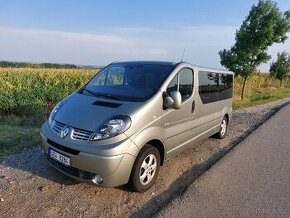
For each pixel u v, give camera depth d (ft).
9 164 17.44
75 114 15.03
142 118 14.70
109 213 13.33
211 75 22.68
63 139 14.28
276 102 70.85
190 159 21.68
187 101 18.56
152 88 16.44
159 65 18.42
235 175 18.74
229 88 27.37
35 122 31.94
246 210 14.26
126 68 18.81
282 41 70.74
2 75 59.11
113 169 13.41
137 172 14.51
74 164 13.84
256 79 111.75
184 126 18.49
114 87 17.42
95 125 14.03
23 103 36.91
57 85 53.67
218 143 26.63
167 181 17.35
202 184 16.90
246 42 70.28
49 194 14.38
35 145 20.99
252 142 27.43
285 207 14.80
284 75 135.03
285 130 33.96
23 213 12.69
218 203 14.79
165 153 16.74
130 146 13.83
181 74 18.25
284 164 21.58
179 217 13.20
